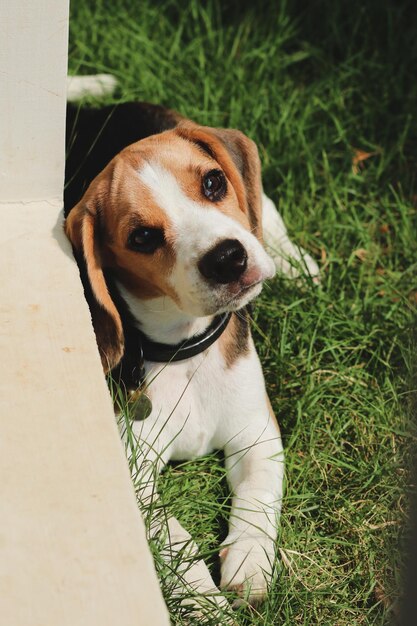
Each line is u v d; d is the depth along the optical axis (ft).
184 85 4.30
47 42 2.90
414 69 4.42
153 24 4.56
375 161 4.19
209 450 3.26
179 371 3.16
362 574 3.04
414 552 2.52
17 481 2.50
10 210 3.06
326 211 3.99
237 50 4.47
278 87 4.32
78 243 3.00
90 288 3.00
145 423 3.12
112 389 3.07
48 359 2.71
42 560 2.40
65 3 2.87
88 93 4.23
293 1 4.62
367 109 4.27
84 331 2.78
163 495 3.07
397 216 4.00
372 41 4.52
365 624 2.95
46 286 2.87
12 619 2.33
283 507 3.16
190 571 2.93
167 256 2.92
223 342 3.18
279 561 3.01
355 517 3.14
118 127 3.62
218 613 2.87
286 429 3.36
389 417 3.35
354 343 3.57
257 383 3.23
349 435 3.36
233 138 3.21
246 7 4.65
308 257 3.82
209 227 2.87
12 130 2.98
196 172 2.97
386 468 3.22
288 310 3.59
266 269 2.91
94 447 2.56
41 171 3.05
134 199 2.94
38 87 2.94
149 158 2.98
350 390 3.44
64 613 2.34
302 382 3.44
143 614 2.34
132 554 2.41
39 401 2.64
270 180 4.06
